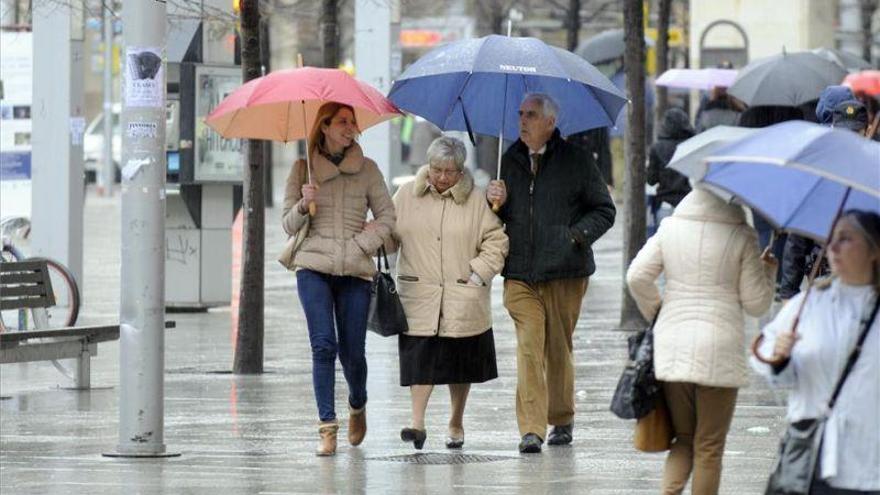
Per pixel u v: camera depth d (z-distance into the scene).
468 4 112.50
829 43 121.25
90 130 155.88
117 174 152.50
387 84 60.62
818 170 18.75
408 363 31.06
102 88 168.12
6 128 57.38
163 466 29.95
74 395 39.78
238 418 35.81
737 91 57.09
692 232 23.28
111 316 54.81
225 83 56.75
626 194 50.34
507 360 45.00
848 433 19.42
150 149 30.34
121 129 30.50
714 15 119.81
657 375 23.16
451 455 30.95
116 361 45.81
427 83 31.73
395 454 31.19
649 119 75.44
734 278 23.22
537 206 31.00
